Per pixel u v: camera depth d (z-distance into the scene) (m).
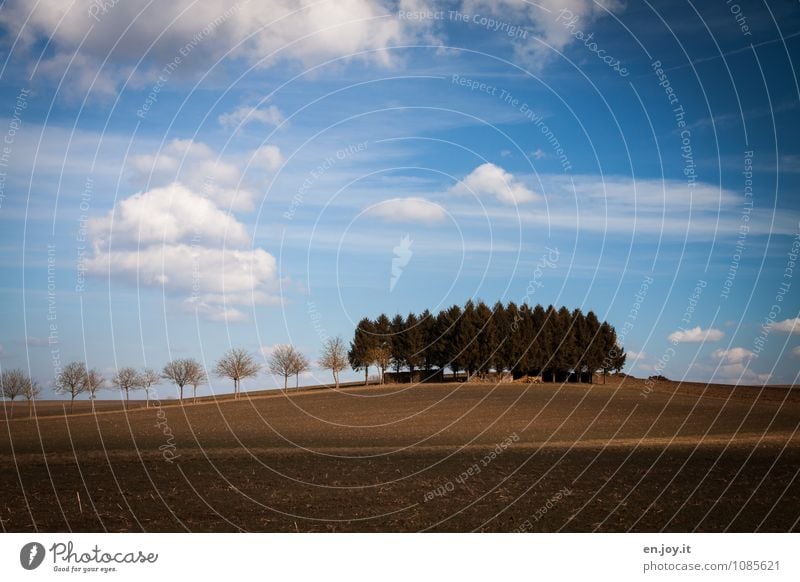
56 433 53.59
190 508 17.67
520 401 70.44
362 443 39.66
